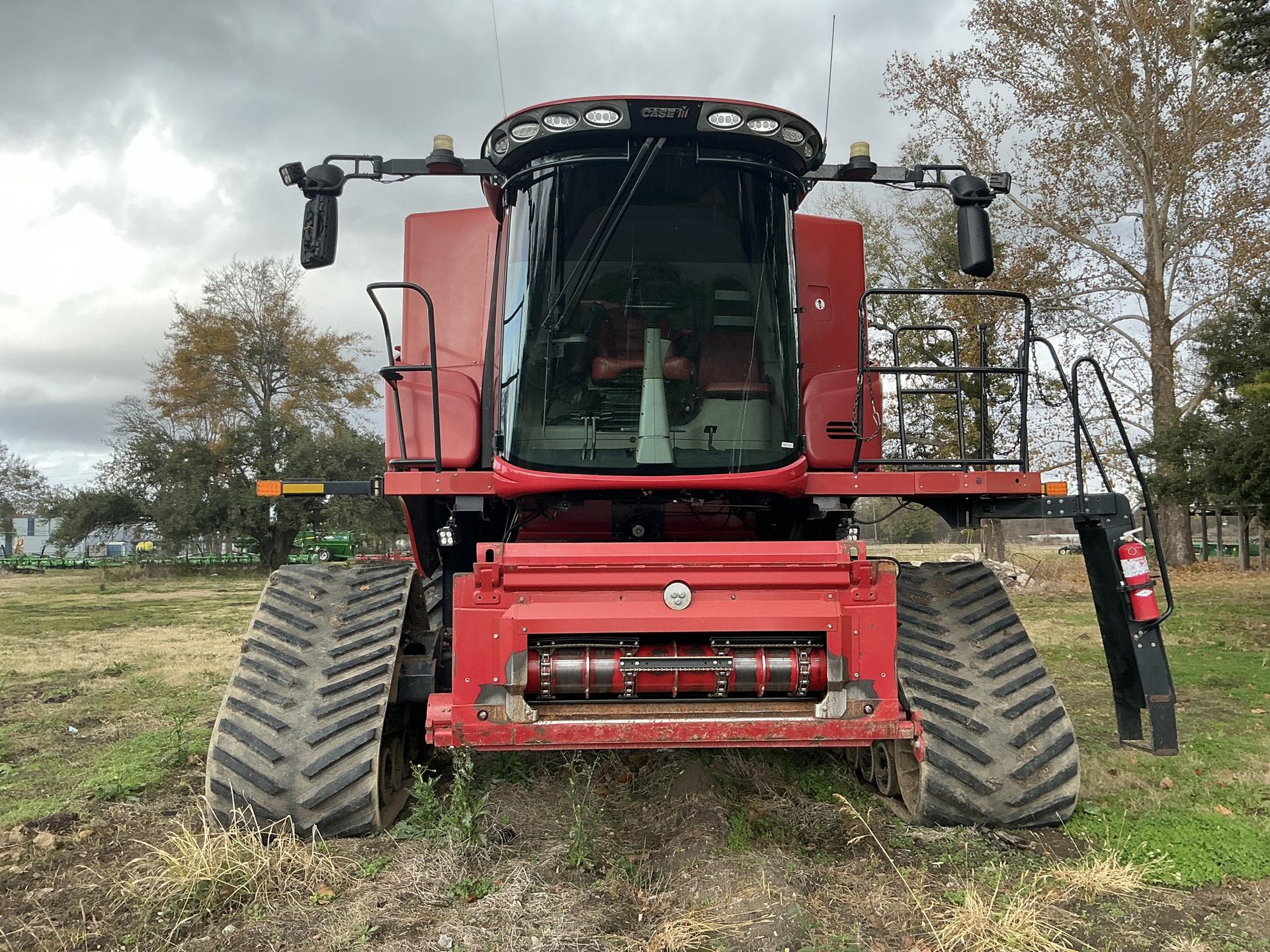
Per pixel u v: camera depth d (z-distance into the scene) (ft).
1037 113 86.48
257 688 12.02
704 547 11.09
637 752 16.70
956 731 11.91
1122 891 10.52
